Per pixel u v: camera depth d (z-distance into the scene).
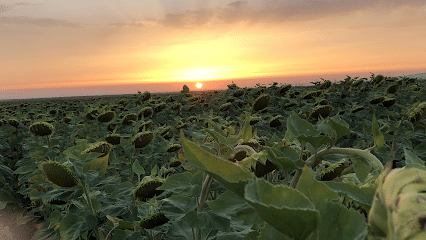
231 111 5.46
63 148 4.04
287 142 1.18
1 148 4.52
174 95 6.51
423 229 0.22
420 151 2.46
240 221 1.05
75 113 8.38
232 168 0.31
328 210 0.33
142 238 1.29
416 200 0.24
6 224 3.02
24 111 9.48
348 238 0.31
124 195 1.43
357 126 3.89
